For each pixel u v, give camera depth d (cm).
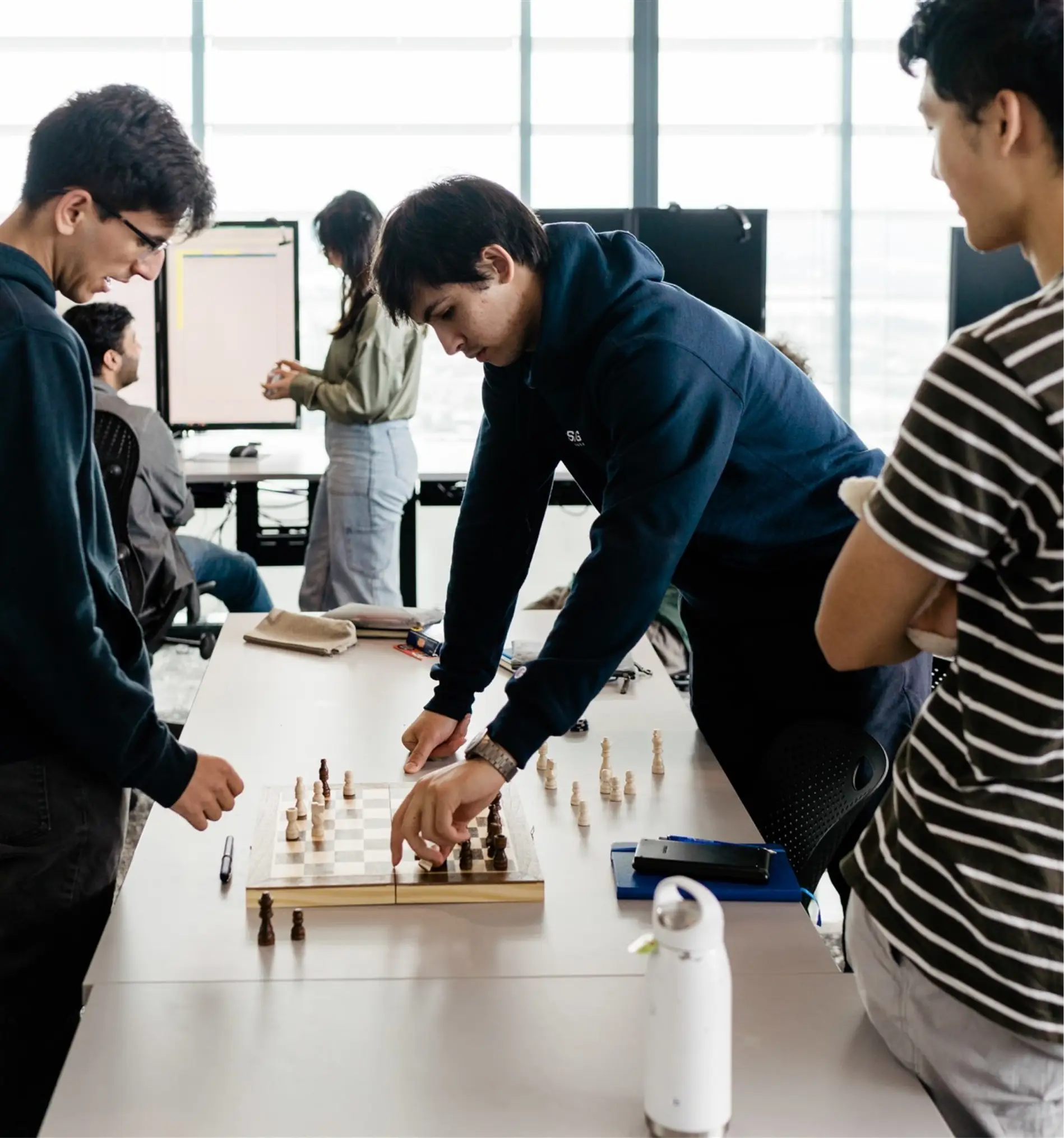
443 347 155
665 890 97
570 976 122
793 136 635
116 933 130
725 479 166
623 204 636
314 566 431
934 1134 99
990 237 98
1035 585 91
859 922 109
